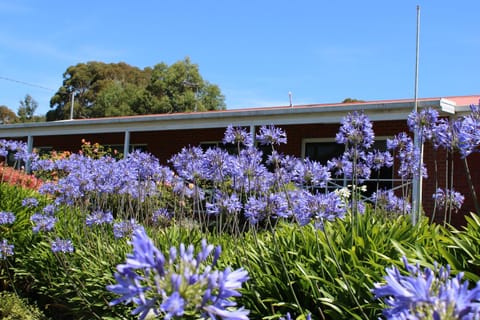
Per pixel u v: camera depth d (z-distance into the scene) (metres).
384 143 13.48
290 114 13.30
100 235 6.58
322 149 14.79
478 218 4.19
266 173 4.76
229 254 4.90
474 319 1.49
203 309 1.63
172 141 18.12
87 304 5.50
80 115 55.94
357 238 4.19
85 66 58.41
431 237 4.28
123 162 6.33
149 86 52.72
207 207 4.94
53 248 5.66
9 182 9.81
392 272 1.70
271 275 4.04
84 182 6.06
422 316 1.48
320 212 3.64
